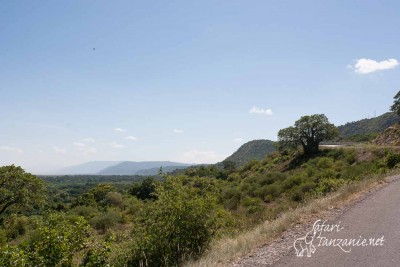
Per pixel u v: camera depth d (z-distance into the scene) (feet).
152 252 25.66
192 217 27.09
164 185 29.01
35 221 23.71
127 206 178.60
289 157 184.75
